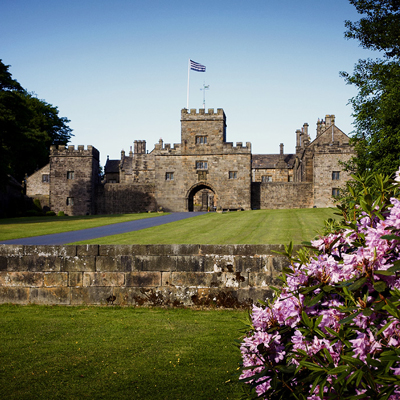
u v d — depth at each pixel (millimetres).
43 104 68938
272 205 54906
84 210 57531
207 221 34094
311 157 55531
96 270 10531
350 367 3018
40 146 60219
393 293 3137
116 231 27344
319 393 3186
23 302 10672
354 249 4160
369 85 23031
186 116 56062
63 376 6289
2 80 41094
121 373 6375
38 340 7883
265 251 10008
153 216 42438
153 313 9750
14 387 5930
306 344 3424
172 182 55812
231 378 6059
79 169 58031
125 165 88188
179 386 5895
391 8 22281
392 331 3146
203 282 10172
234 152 55125
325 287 3545
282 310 3816
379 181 3879
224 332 8258
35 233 26391
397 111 20188
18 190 60781
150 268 10367
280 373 3662
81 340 7871
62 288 10586
